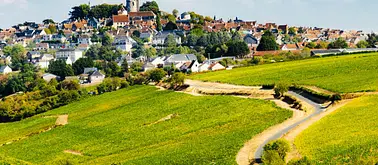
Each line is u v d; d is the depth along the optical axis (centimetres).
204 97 16625
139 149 11950
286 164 7819
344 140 9012
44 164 11706
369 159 7838
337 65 18612
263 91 15788
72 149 13300
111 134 14188
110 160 11256
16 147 14375
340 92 13562
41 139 15012
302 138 9656
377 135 9056
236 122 12644
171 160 9794
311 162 7688
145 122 14812
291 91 15100
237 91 16488
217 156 9425
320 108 12725
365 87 13612
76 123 16688
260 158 8906
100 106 19212
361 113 10950
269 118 12369
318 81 15700
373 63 17938
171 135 12738
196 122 13500
